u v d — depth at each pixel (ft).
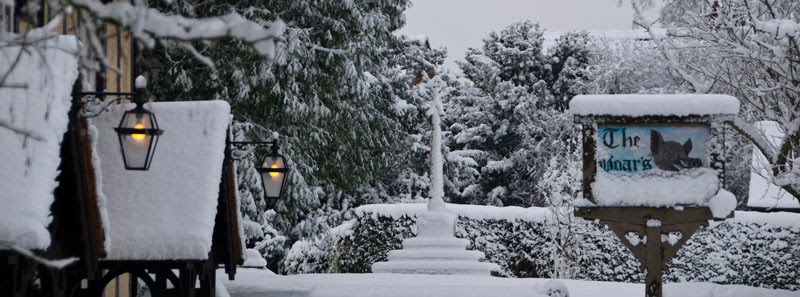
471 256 82.99
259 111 77.97
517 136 145.38
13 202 26.89
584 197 44.50
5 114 28.30
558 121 141.79
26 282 28.02
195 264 38.37
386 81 126.41
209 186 38.88
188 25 15.98
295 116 75.41
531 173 139.95
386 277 73.41
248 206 73.31
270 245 96.53
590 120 44.34
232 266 44.93
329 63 78.48
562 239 91.45
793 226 84.12
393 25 88.99
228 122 42.19
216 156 39.91
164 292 39.47
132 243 37.19
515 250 94.58
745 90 57.41
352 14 79.15
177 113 41.32
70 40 29.96
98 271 39.40
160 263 38.17
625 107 44.01
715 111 43.60
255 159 76.02
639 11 59.57
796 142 53.78
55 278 31.12
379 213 97.50
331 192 84.89
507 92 146.00
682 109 43.78
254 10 74.28
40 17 36.94
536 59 151.02
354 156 84.99
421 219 84.23
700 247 87.51
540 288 40.93
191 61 75.20
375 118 86.89
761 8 57.57
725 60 57.62
